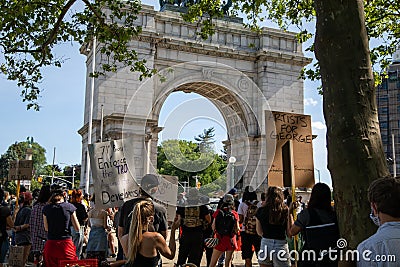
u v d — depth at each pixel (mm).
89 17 15320
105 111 37531
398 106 88938
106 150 7938
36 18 14648
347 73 5922
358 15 6102
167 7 42688
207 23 16375
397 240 3566
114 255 15125
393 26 19094
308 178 10133
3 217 10758
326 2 6176
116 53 15734
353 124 5777
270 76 44594
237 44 44656
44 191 11758
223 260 13609
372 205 3914
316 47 6367
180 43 41406
